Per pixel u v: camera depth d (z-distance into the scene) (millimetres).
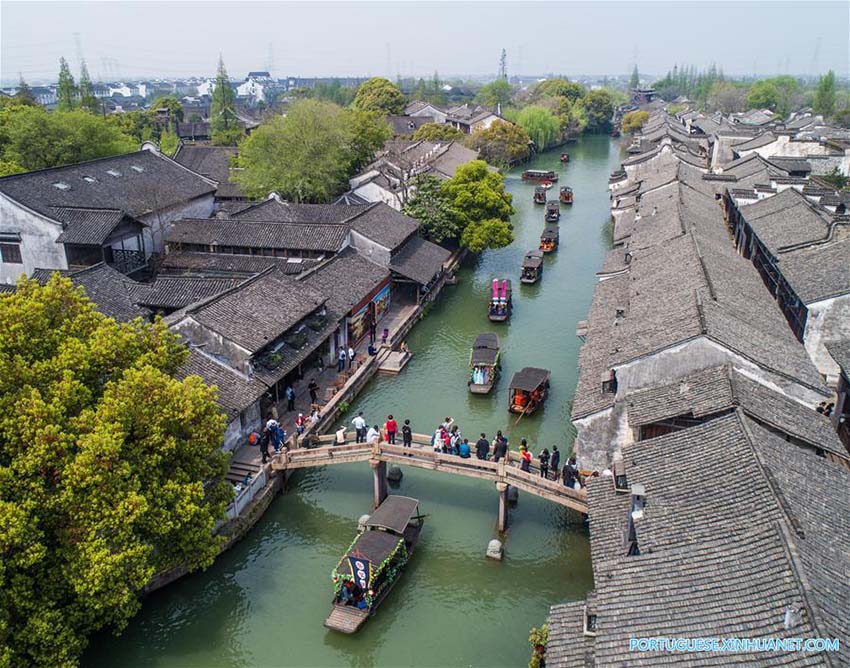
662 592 18828
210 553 26734
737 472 22625
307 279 48031
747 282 40750
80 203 57125
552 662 20359
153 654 26406
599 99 184500
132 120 125750
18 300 25328
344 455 34406
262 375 37719
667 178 68812
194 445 26328
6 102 98625
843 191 72375
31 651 21609
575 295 63312
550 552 31734
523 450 32812
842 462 28609
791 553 17953
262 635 27297
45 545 22750
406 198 70875
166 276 50375
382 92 151125
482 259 73750
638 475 24609
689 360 29594
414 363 50281
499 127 117875
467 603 28938
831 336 40812
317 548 32000
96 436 22516
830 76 148000
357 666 26094
